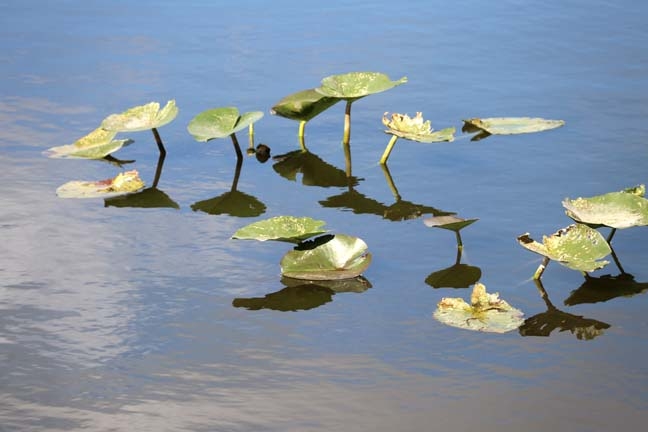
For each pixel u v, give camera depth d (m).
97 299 5.53
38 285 5.67
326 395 4.62
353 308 5.45
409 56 9.72
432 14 11.13
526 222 6.46
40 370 4.85
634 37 10.28
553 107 8.51
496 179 7.18
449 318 5.29
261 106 8.36
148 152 7.77
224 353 5.00
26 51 9.73
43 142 7.77
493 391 4.66
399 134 7.25
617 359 4.93
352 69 9.27
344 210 6.71
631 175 7.17
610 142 7.79
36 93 8.70
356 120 8.42
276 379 4.76
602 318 5.33
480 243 6.20
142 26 10.54
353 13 11.09
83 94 8.68
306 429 4.36
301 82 8.91
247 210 6.71
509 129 8.02
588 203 5.98
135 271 5.86
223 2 11.50
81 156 7.53
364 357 4.95
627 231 6.38
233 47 9.88
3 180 7.11
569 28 10.62
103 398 4.61
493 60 9.67
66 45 9.91
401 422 4.41
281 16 10.95
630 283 5.70
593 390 4.67
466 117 8.32
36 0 11.50
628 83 9.04
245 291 5.64
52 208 6.71
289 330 5.22
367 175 7.33
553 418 4.45
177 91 8.74
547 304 5.48
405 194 6.97
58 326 5.25
